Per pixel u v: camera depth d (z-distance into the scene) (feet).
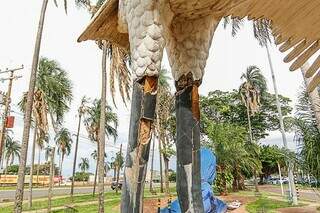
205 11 10.80
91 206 81.87
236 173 116.67
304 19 6.46
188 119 11.02
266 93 160.35
